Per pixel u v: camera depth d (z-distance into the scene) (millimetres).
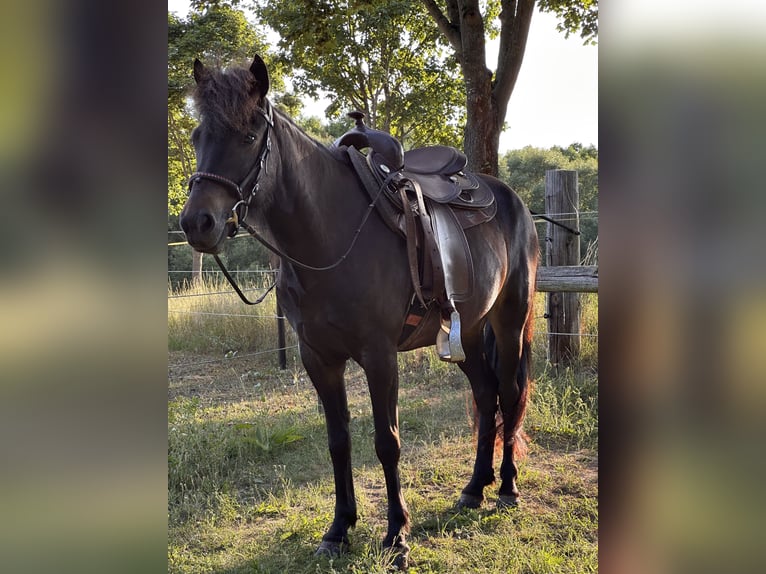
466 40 5875
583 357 5293
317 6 6824
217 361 6922
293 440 4043
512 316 3289
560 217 5203
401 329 2582
